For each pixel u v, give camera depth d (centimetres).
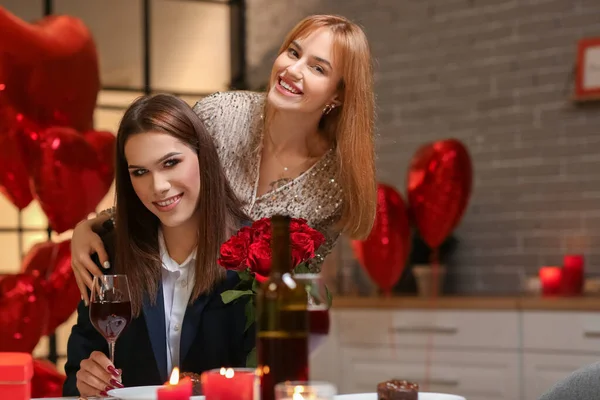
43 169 302
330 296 173
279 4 531
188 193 189
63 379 319
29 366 155
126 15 504
